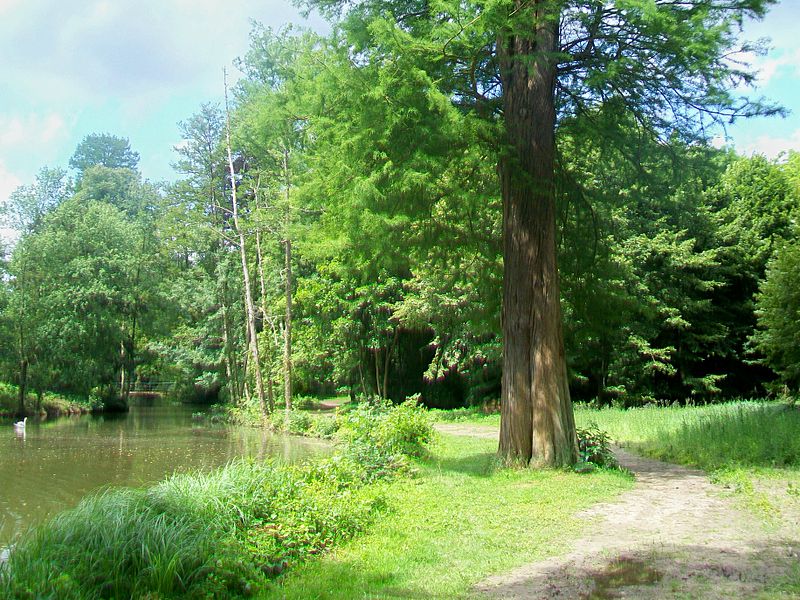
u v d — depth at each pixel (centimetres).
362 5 1230
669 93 1295
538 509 886
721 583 543
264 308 3769
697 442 1427
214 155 4669
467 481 1109
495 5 985
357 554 691
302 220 2659
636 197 1596
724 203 3344
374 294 3192
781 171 3288
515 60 1230
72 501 1286
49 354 4062
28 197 4922
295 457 1908
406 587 569
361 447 1241
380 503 903
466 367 3266
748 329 3191
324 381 4403
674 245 2900
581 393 3447
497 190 1441
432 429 1598
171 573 577
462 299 2706
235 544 659
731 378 3353
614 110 1379
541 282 1248
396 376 3766
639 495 977
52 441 2425
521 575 597
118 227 4612
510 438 1242
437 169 1091
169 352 4606
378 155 1098
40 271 4241
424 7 1245
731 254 3062
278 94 1298
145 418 3809
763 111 1231
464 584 573
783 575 557
